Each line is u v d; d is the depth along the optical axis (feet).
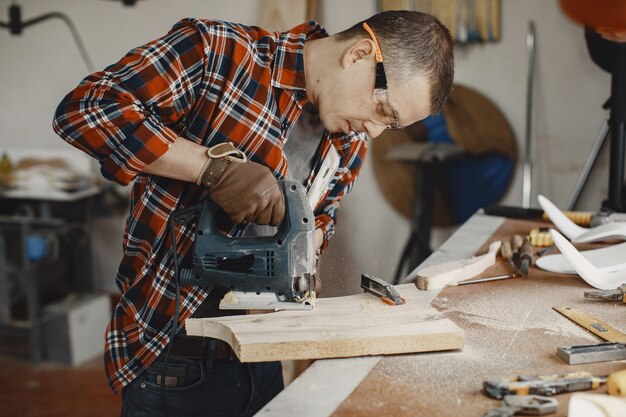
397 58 4.32
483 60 11.82
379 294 4.69
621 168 7.91
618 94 7.79
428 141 12.37
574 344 4.15
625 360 3.91
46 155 14.10
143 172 4.38
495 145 12.07
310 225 4.46
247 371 5.34
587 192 11.70
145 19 13.62
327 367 3.91
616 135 7.87
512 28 11.55
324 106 4.62
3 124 15.10
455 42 11.89
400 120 4.57
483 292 5.08
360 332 4.09
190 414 5.16
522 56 11.61
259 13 12.73
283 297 4.56
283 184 4.47
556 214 6.59
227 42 4.49
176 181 4.63
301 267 4.46
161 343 4.89
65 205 14.16
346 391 3.62
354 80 4.44
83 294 12.95
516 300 4.91
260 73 4.59
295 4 12.21
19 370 11.76
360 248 13.01
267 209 4.34
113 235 14.56
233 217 4.35
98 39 14.02
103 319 12.60
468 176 12.28
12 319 12.85
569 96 11.52
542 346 4.13
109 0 13.73
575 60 11.35
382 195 12.73
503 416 3.20
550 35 11.39
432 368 3.87
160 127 4.25
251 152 4.66
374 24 4.45
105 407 10.39
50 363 12.01
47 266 13.57
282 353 4.00
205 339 4.95
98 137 4.18
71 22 14.08
